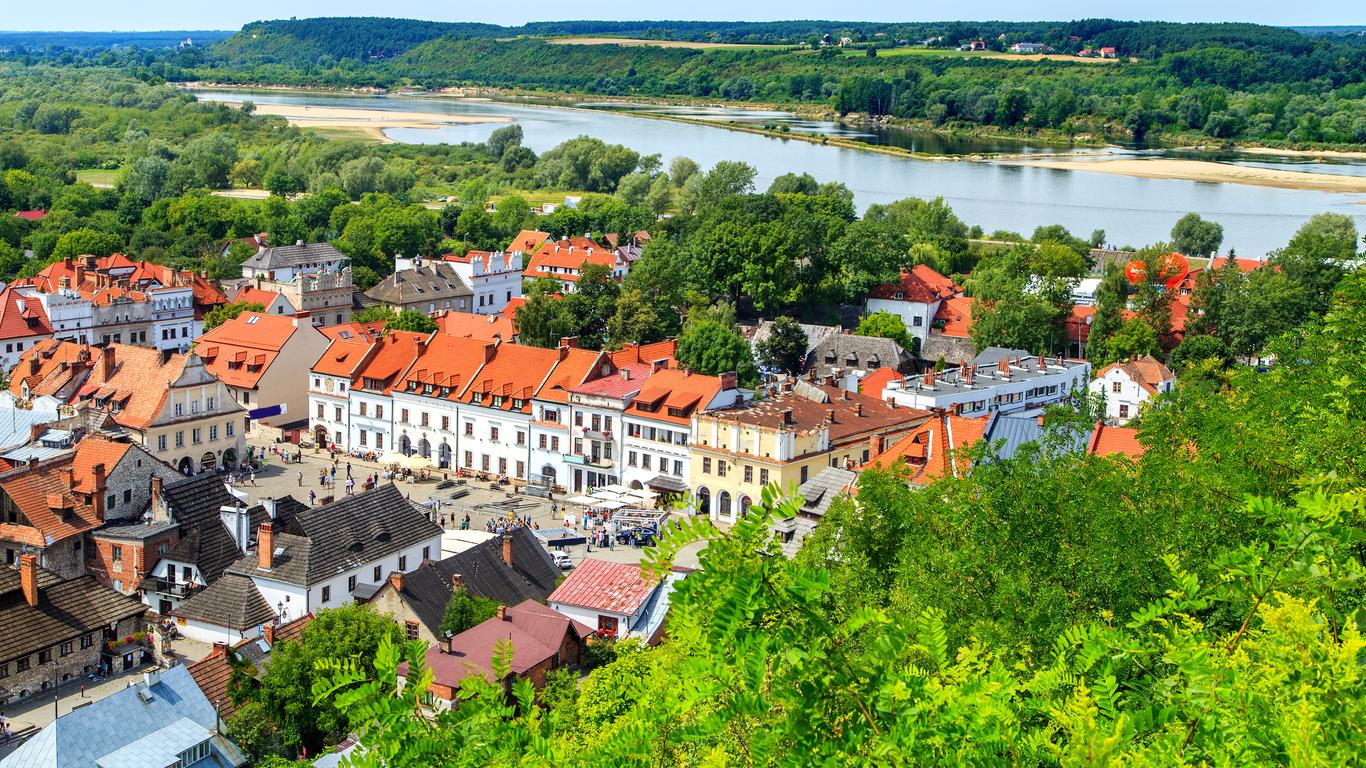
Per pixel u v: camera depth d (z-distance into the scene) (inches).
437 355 7603.4
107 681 4431.6
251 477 7062.0
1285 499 2331.4
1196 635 1439.5
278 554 4916.3
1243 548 1585.9
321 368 7810.0
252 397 7864.2
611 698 2287.2
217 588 4877.0
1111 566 2260.1
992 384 7450.8
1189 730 1190.9
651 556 1261.1
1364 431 2160.4
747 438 6240.2
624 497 6658.5
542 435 7086.6
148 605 5019.7
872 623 1316.4
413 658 1418.6
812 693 1170.0
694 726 1229.1
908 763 1138.7
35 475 5255.9
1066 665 1401.3
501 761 1357.0
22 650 4234.7
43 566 4918.8
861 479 3218.5
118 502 5378.9
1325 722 1098.7
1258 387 2982.3
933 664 1475.1
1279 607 1296.8
